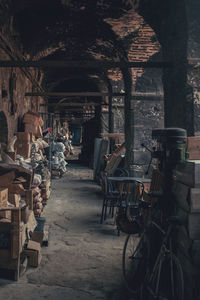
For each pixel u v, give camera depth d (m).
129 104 9.33
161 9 5.54
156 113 9.25
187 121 4.57
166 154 3.46
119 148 9.84
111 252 4.80
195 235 2.85
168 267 3.14
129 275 3.97
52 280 3.80
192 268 2.83
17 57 7.80
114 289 3.63
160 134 3.52
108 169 9.61
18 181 4.69
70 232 5.79
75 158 23.02
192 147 3.41
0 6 5.79
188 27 4.48
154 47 8.88
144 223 3.99
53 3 7.50
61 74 16.25
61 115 32.09
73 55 12.12
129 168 9.20
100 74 14.68
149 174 9.09
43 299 3.34
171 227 3.01
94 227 6.16
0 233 3.77
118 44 9.29
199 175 2.86
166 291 3.13
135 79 9.14
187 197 2.93
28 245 4.18
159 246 3.47
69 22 8.91
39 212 6.48
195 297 2.79
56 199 8.91
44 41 10.04
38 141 8.87
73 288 3.62
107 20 8.28
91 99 21.62
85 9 7.95
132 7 6.57
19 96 8.38
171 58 5.22
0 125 6.93
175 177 3.39
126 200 5.60
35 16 8.09
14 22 7.27
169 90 5.31
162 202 3.46
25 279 3.80
